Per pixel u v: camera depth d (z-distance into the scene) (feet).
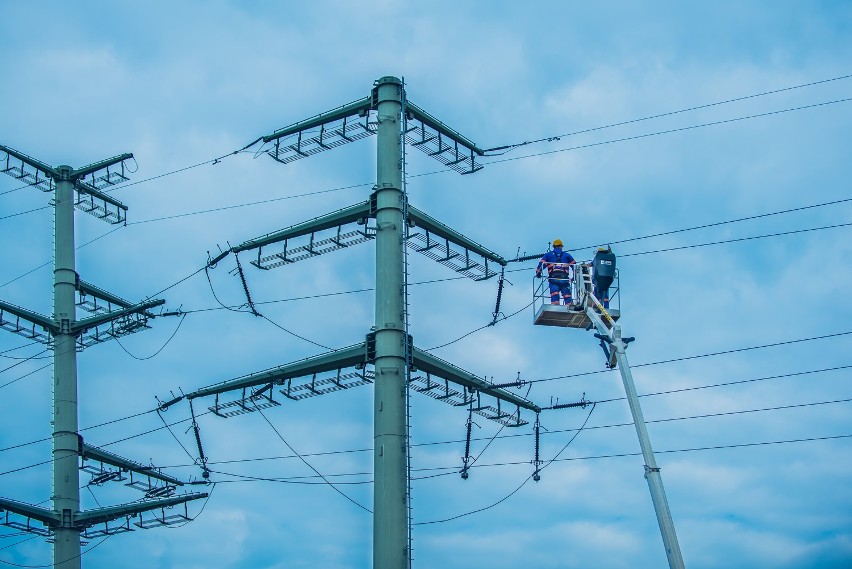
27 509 157.28
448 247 142.51
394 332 131.95
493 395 141.69
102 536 163.22
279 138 149.28
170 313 161.17
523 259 132.57
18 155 177.17
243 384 142.41
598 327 90.12
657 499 80.33
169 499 159.12
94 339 172.04
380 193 138.10
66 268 176.45
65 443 166.81
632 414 84.17
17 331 167.84
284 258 145.59
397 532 123.75
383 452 126.82
